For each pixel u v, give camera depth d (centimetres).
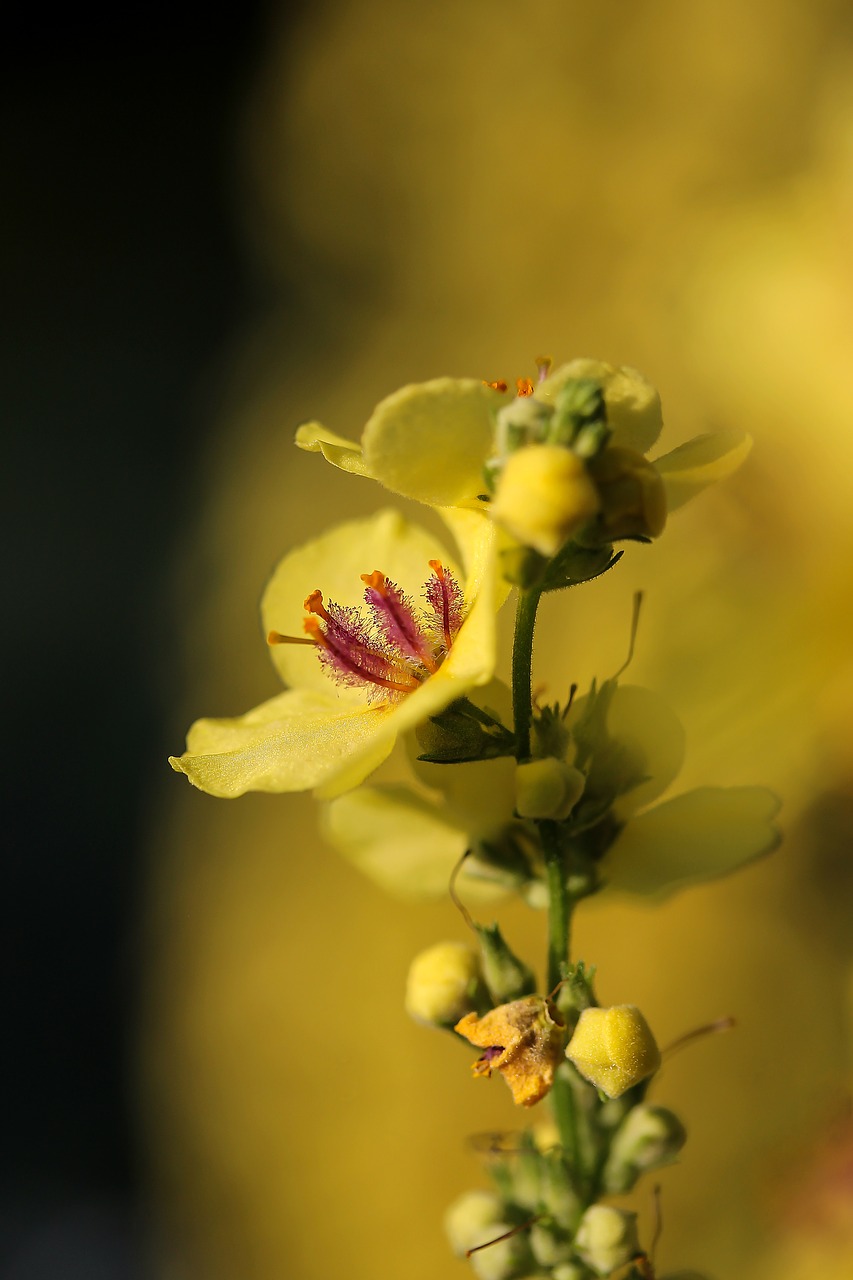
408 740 21
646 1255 21
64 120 101
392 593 21
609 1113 21
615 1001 44
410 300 65
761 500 36
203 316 90
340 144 68
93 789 75
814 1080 39
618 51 57
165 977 61
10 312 95
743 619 35
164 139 98
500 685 21
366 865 22
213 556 68
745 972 41
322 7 73
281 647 21
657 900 22
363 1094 51
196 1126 56
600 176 56
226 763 20
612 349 54
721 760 34
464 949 21
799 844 38
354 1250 50
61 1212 65
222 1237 53
